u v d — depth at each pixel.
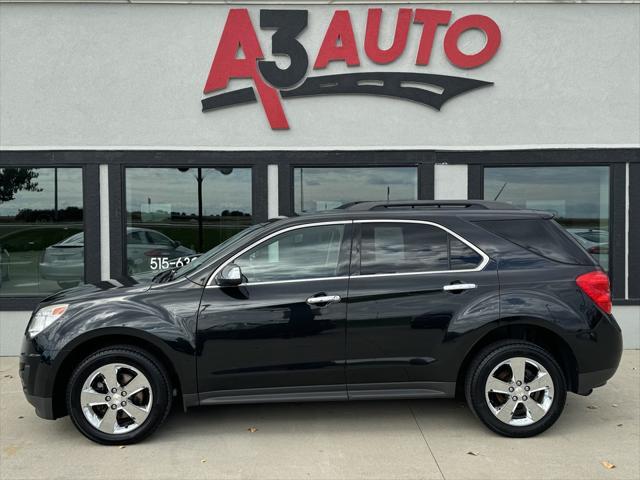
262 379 4.34
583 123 7.48
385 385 4.41
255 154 7.50
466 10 7.49
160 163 7.45
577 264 4.52
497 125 7.52
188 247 7.62
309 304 4.33
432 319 4.35
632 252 7.41
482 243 4.53
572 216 7.61
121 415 4.34
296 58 7.45
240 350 4.31
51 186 7.48
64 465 4.02
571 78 7.47
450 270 4.46
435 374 4.38
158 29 7.40
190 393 4.32
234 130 7.49
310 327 4.33
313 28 7.48
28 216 7.49
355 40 7.50
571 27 7.46
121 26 7.38
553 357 4.46
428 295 4.38
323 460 4.08
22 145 7.38
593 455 4.14
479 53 7.47
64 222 7.50
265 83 7.47
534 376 4.39
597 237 7.60
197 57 7.44
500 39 7.47
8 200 7.47
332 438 4.46
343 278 4.42
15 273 7.52
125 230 7.49
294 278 4.43
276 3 7.43
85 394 4.25
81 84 7.38
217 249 4.87
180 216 7.61
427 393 4.42
